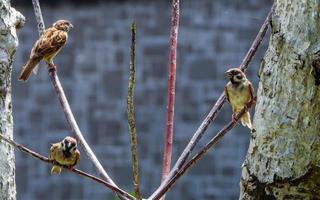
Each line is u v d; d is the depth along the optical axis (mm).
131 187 18625
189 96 18844
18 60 18891
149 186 18531
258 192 4512
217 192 18438
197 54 18953
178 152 18578
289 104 4434
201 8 19000
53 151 6117
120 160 18797
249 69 18109
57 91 5973
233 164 18422
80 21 19094
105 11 19125
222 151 18453
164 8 19031
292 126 4426
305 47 4387
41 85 19000
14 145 4840
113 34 19125
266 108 4500
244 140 18422
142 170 18562
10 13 5207
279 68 4461
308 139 4398
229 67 18891
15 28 5227
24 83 18953
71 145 6074
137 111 18812
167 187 4891
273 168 4465
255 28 18891
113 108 18953
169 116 5703
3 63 5094
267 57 4539
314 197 4406
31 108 18953
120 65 19047
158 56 18938
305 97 4395
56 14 19031
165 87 18844
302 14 4410
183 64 18938
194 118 18781
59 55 18984
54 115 18969
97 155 18812
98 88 19016
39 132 18953
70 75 19000
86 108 18938
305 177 4406
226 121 18359
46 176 18578
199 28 18969
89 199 18438
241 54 18891
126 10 19094
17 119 18953
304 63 4387
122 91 18969
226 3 19000
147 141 18672
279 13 4500
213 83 18875
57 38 7652
